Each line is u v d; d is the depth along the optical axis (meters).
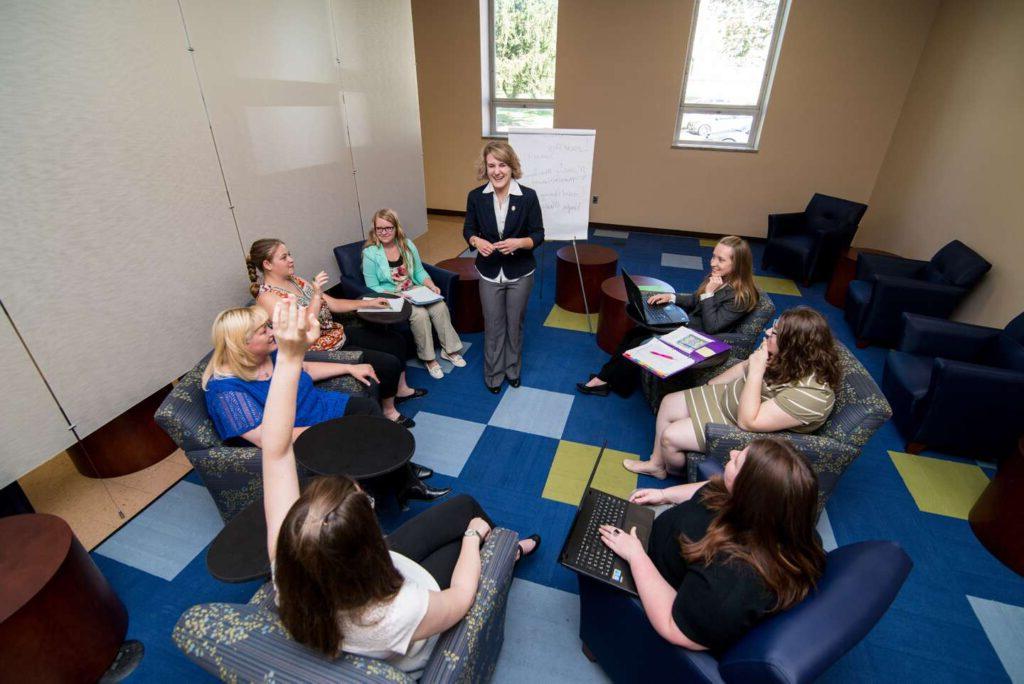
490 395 3.13
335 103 3.37
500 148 2.69
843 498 2.40
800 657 0.91
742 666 0.97
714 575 1.08
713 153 5.82
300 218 3.21
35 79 1.78
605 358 3.55
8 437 1.88
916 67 4.88
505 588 1.40
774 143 5.59
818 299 4.68
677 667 1.18
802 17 5.01
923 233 4.32
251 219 2.82
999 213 3.37
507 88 6.34
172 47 2.24
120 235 2.14
